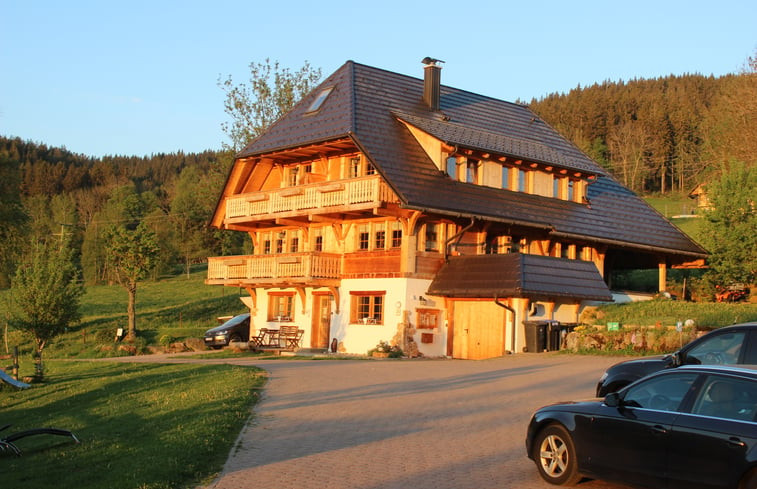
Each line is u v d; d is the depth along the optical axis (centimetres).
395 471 1040
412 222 3022
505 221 3111
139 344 4400
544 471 993
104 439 1316
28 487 1021
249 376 2014
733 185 3797
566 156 3756
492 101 4009
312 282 3216
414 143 3234
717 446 801
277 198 3397
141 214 10088
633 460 887
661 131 12119
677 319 2858
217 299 6112
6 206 3572
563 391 1788
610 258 3947
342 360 2797
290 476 1016
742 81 5812
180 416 1459
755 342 1186
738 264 3656
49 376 2622
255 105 5309
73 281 2908
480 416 1457
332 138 3128
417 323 3039
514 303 2906
